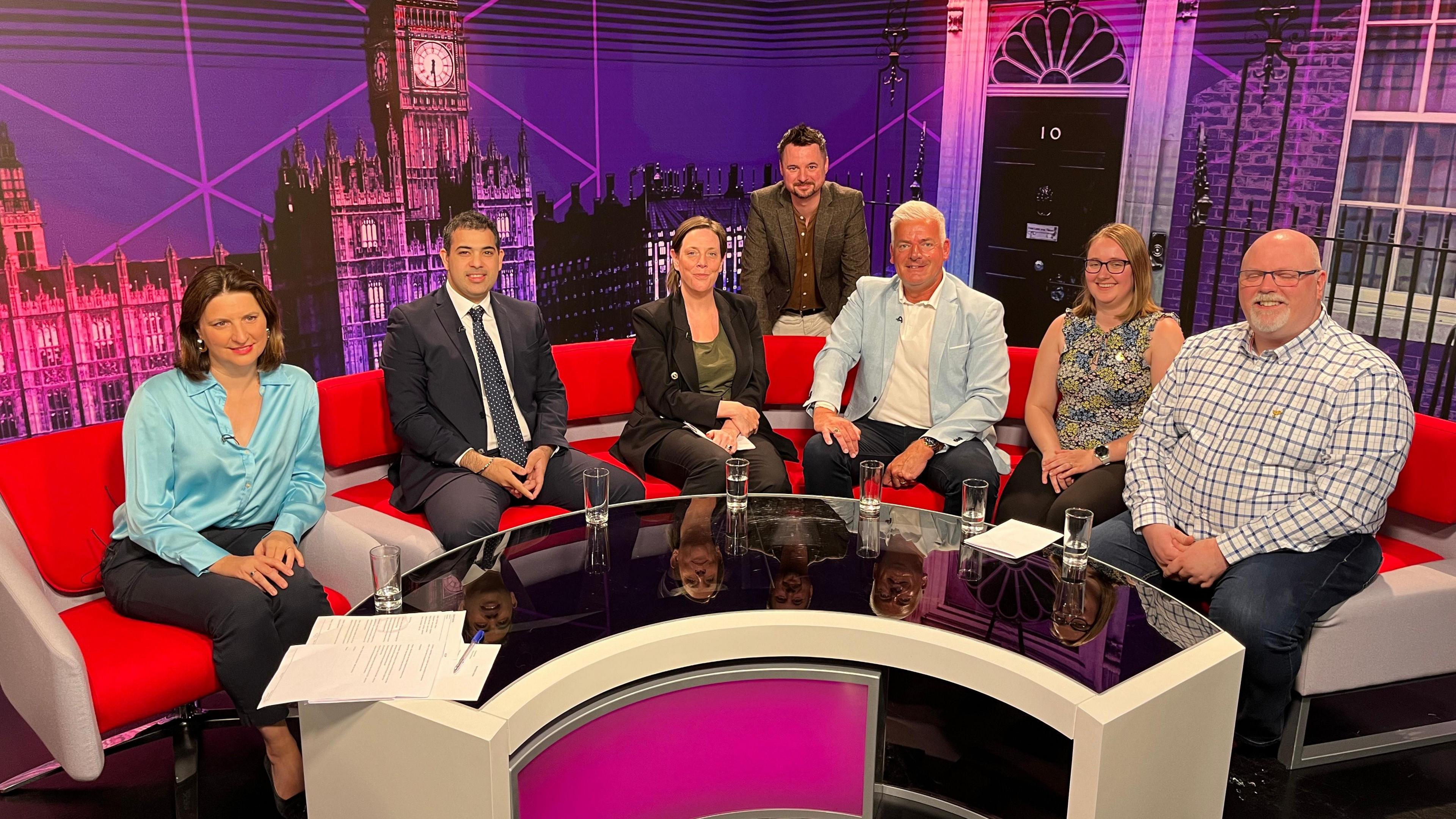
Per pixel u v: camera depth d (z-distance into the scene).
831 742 2.12
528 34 4.95
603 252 5.54
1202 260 4.49
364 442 3.01
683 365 3.28
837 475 3.19
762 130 5.98
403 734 1.68
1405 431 2.29
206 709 2.64
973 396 3.20
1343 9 3.89
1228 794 2.31
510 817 1.69
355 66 4.41
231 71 4.06
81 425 3.97
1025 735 2.27
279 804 2.23
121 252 3.93
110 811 2.23
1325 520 2.30
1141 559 2.59
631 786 2.01
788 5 5.66
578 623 1.95
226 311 2.31
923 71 5.23
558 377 3.22
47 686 1.93
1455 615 2.38
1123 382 2.97
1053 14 4.70
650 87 5.47
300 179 4.35
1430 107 3.75
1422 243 3.87
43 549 2.30
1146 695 1.72
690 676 2.00
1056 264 4.96
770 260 4.16
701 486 3.06
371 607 2.02
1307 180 4.12
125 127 3.85
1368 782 2.36
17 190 3.65
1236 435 2.49
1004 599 2.08
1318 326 2.44
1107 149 4.67
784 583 2.15
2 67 3.54
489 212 5.03
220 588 2.15
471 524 2.70
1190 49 4.32
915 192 5.43
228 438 2.40
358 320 4.69
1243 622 2.26
